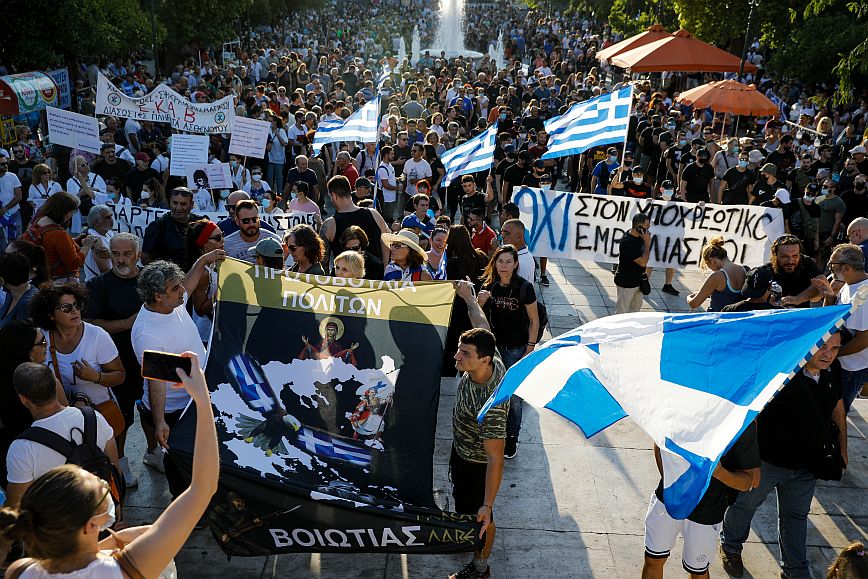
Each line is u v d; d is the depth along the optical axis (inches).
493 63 1257.4
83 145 475.2
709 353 152.6
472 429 195.3
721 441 142.3
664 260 429.4
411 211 499.2
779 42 1000.9
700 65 816.3
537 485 254.7
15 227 466.0
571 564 218.5
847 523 239.8
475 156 463.8
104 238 316.8
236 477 185.9
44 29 830.5
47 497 90.4
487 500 188.1
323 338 211.5
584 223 423.5
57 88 744.3
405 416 204.2
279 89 842.2
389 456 199.3
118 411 220.5
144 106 510.6
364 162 595.5
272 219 432.1
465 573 207.6
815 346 139.2
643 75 1332.4
